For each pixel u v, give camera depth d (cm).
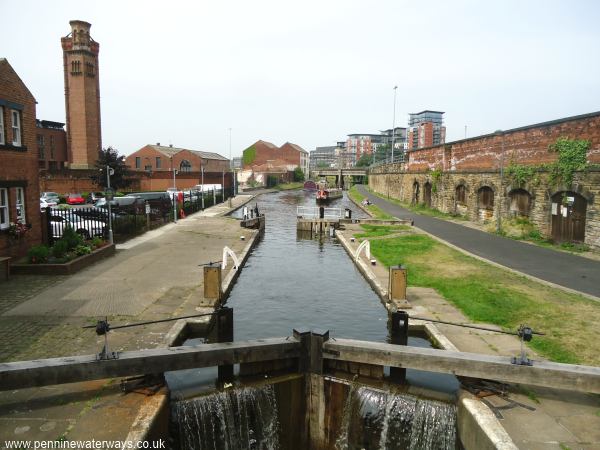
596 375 773
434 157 4184
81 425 690
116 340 1009
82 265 1702
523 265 1769
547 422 711
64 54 5691
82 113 5741
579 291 1384
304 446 1015
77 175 5412
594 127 2028
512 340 1024
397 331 1007
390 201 5538
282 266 2089
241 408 909
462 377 855
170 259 1914
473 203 3219
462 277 1584
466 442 760
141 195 4256
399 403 881
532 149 2473
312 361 981
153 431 709
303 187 10912
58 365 784
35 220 1859
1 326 1085
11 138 1695
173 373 980
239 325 1323
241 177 10394
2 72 1622
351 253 2198
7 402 754
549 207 2303
